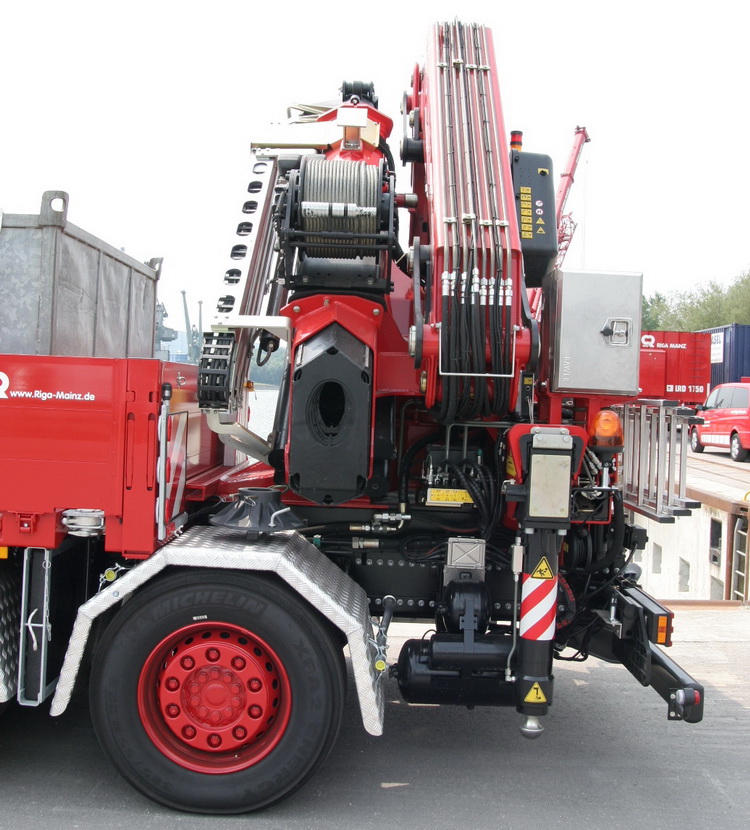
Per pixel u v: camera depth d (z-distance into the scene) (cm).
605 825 302
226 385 315
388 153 423
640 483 360
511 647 325
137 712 296
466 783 336
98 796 313
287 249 324
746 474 1453
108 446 296
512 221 321
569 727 405
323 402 329
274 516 309
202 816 300
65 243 334
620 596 357
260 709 300
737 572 970
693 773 352
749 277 4562
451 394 317
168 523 304
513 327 312
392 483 374
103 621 320
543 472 307
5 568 319
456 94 356
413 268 319
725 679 490
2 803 305
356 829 293
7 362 298
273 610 292
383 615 351
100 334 382
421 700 331
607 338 318
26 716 388
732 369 2364
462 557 353
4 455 298
